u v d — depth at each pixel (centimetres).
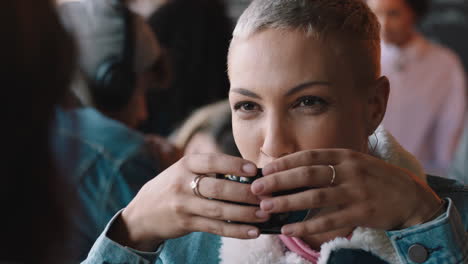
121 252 96
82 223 135
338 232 103
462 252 93
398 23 308
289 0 96
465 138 316
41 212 67
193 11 248
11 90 62
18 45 62
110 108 159
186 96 241
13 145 64
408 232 91
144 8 288
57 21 67
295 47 94
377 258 98
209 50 249
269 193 87
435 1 473
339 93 96
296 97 95
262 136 97
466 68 463
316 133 95
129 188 143
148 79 172
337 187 87
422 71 312
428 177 117
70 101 76
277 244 104
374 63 103
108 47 153
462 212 111
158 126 236
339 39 96
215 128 170
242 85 96
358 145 102
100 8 152
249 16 97
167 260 111
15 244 66
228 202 89
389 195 89
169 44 243
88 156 141
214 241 110
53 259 70
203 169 89
